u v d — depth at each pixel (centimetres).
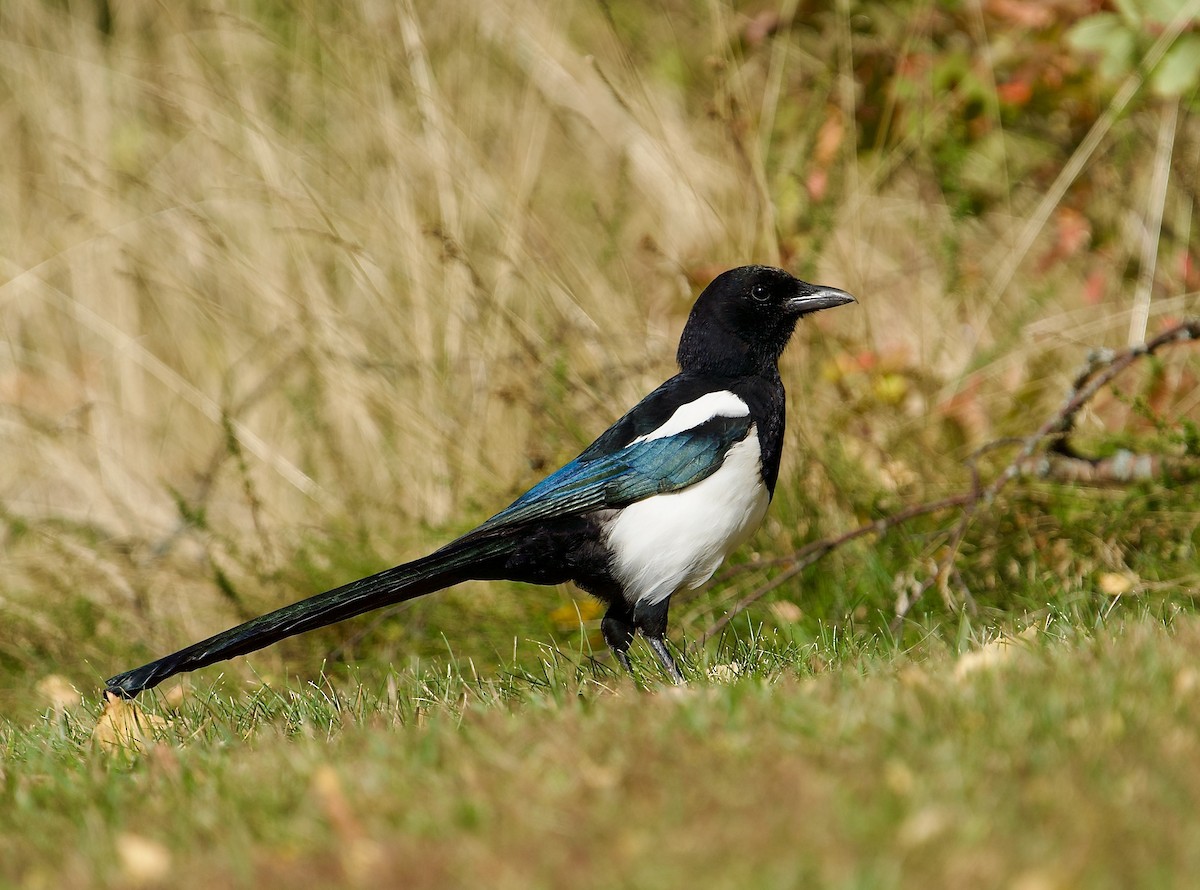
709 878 456
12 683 1087
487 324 1163
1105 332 1210
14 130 1499
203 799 598
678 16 1495
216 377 1371
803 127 1281
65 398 1374
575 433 1096
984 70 1230
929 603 982
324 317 1221
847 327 1241
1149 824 470
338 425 1279
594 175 1380
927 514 1047
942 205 1279
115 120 1460
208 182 1390
